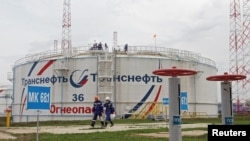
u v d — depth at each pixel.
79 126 36.69
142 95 60.12
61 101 60.66
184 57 64.50
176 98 11.98
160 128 30.34
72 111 59.97
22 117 66.25
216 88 71.56
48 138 21.94
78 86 60.16
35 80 64.38
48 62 62.66
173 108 11.95
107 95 58.34
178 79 12.09
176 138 11.83
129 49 61.81
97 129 30.11
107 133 24.89
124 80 60.19
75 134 24.30
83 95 59.78
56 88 61.28
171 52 64.00
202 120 50.97
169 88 12.09
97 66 59.72
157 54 62.78
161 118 54.91
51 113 61.00
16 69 70.00
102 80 58.88
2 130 31.12
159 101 60.41
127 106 59.53
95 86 59.56
